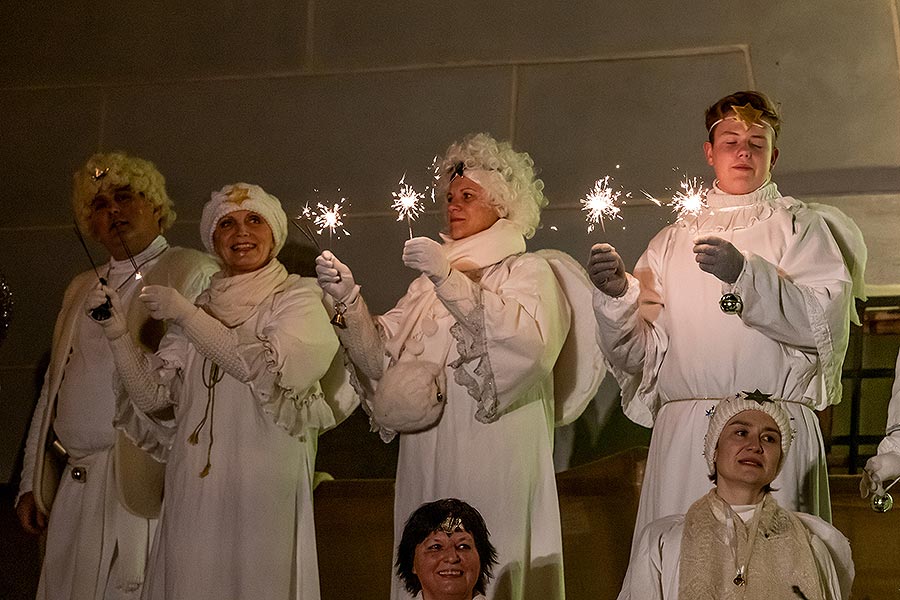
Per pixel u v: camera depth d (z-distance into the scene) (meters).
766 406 6.57
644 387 7.85
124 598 8.88
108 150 11.59
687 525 6.44
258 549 8.32
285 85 11.37
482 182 8.71
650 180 10.40
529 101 10.79
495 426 8.13
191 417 8.59
